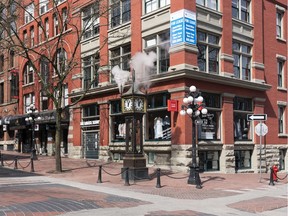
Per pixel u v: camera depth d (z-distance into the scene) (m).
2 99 46.16
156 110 24.39
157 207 11.58
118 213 10.30
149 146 24.64
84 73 31.45
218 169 24.78
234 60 26.80
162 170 22.67
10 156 33.88
